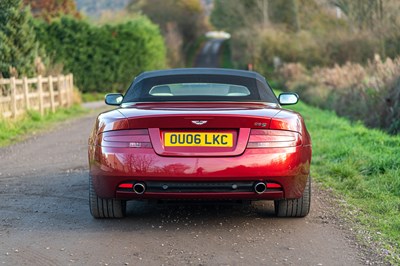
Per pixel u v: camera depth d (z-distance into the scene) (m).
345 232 5.12
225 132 4.97
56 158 10.27
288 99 6.51
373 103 15.60
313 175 7.95
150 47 44.81
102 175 5.03
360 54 33.50
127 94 6.04
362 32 34.56
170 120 4.91
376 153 8.98
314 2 44.00
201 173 4.85
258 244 4.77
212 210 6.04
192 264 4.26
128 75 41.28
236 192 4.97
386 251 4.54
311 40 40.03
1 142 12.95
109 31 40.31
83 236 5.04
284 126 5.04
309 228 5.27
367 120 15.80
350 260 4.35
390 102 14.67
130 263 4.29
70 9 57.62
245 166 4.88
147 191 4.98
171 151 4.91
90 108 26.20
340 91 20.67
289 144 5.02
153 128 4.96
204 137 4.95
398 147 9.77
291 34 52.50
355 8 34.84
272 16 61.22
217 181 4.90
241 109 5.24
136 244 4.78
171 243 4.81
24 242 4.88
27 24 22.23
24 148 11.90
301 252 4.55
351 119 17.81
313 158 9.13
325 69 29.08
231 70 6.36
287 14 60.41
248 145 4.94
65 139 13.47
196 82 6.03
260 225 5.39
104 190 5.09
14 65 21.53
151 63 44.56
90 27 39.19
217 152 4.92
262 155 4.93
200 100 5.75
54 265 4.27
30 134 14.84
